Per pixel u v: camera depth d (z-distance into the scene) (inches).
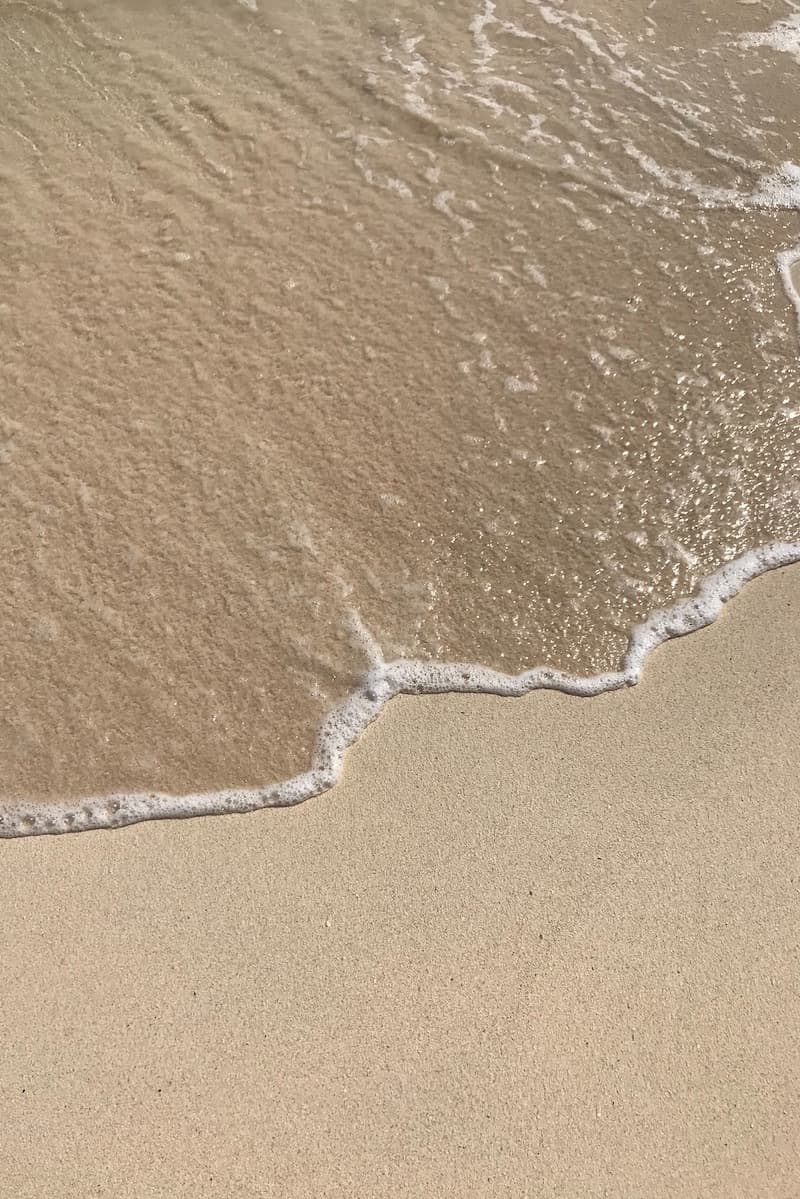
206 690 96.3
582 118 147.0
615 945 82.3
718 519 108.4
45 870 86.4
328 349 119.5
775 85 152.9
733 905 84.3
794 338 123.0
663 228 133.8
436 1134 74.4
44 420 112.1
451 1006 79.4
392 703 96.3
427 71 152.1
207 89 146.5
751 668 98.2
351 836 88.2
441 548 105.3
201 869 86.4
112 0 156.9
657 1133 74.6
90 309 121.3
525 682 97.4
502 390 117.2
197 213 131.6
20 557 102.7
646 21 162.2
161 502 106.8
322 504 107.5
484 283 126.9
